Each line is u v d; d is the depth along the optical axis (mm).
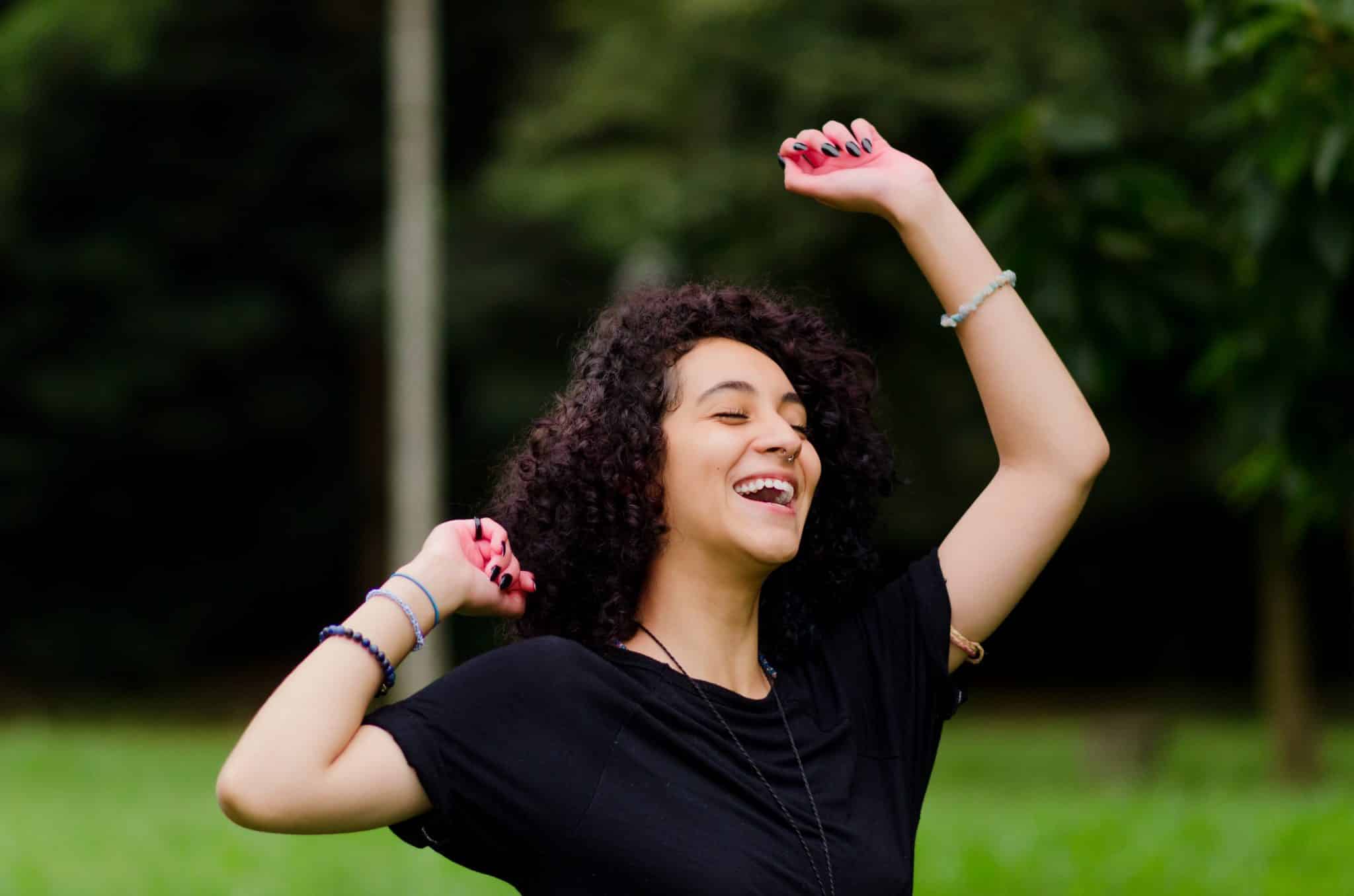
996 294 2088
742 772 1797
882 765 1949
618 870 1706
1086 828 6711
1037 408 2064
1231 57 3383
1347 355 3697
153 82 16312
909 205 2086
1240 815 7133
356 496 19516
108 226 17062
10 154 16031
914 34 11711
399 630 1736
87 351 17094
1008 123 3648
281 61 17000
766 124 12750
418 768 1672
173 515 19250
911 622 2047
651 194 12703
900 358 13852
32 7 15211
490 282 16016
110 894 5715
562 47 16891
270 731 1638
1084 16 11445
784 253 12430
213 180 17219
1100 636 21188
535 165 13875
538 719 1733
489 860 1747
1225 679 20703
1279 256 3480
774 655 2018
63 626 18719
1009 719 17922
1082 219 3668
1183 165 10758
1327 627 20625
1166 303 3828
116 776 10633
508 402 16234
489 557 1851
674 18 12398
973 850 6176
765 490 1898
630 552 1891
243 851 6496
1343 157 3256
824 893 1761
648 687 1834
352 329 17828
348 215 17938
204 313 17156
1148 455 15008
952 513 14469
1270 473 4516
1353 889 5488
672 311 1967
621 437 1895
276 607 20375
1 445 17438
